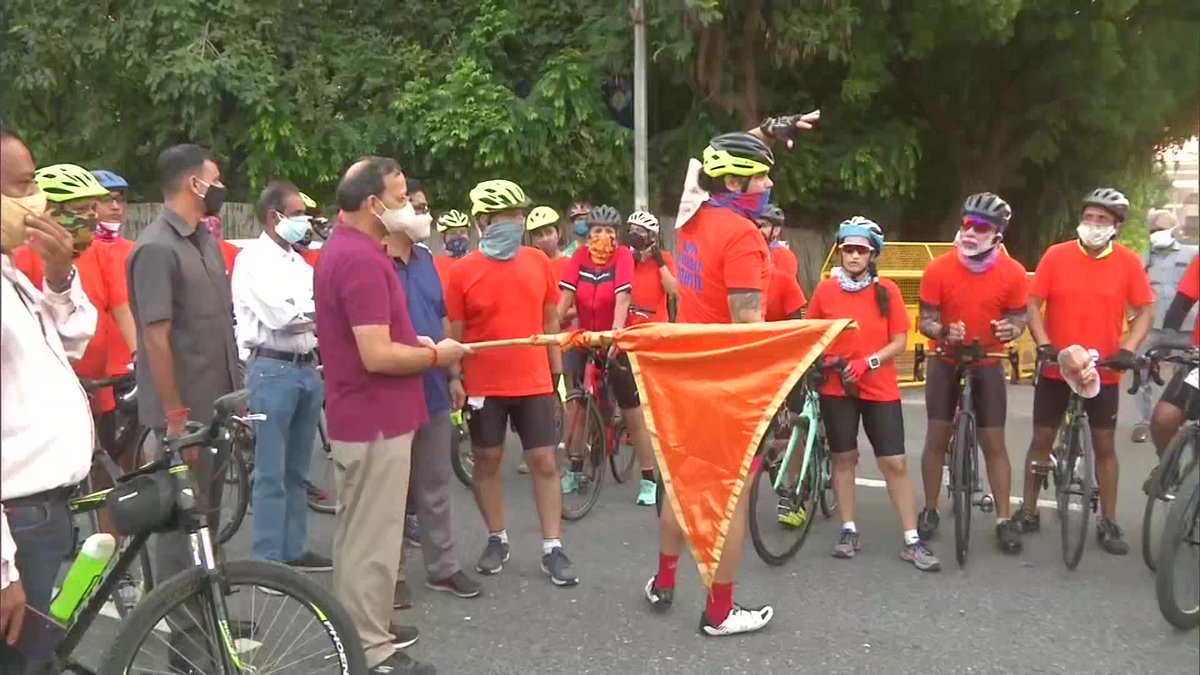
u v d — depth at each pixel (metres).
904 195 16.86
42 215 3.21
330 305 3.75
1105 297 5.46
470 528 6.23
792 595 5.00
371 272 3.68
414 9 14.94
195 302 4.03
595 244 6.71
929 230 18.67
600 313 6.74
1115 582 5.18
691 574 5.29
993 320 5.60
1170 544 4.39
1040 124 16.77
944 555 5.63
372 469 3.78
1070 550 5.50
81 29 12.96
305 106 13.31
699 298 4.40
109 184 5.21
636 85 12.89
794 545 5.56
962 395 5.59
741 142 4.27
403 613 4.77
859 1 13.99
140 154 13.99
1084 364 5.11
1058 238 18.92
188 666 3.04
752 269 4.24
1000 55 15.94
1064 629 4.55
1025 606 4.84
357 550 3.82
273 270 5.02
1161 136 18.00
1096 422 5.57
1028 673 4.10
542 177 13.83
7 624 2.67
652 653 4.31
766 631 4.54
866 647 4.36
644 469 6.73
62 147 13.92
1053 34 15.05
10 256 3.01
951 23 14.39
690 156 14.69
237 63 12.66
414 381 3.89
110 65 13.20
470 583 4.98
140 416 4.15
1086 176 18.36
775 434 5.48
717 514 4.16
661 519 4.70
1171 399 5.43
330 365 3.79
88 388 4.94
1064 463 5.37
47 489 2.81
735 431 4.13
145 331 3.88
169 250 3.94
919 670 4.13
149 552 3.71
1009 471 5.80
